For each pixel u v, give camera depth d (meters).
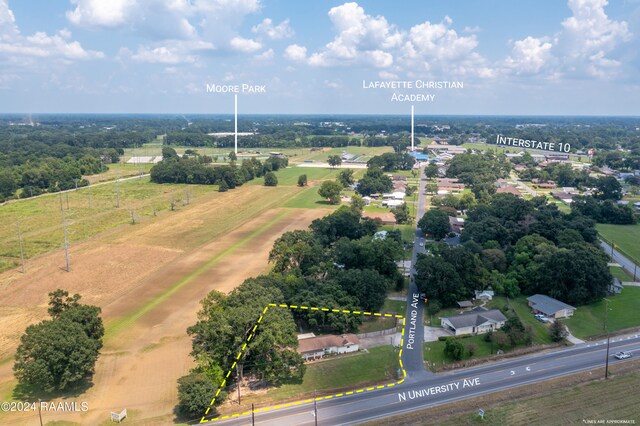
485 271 122.44
